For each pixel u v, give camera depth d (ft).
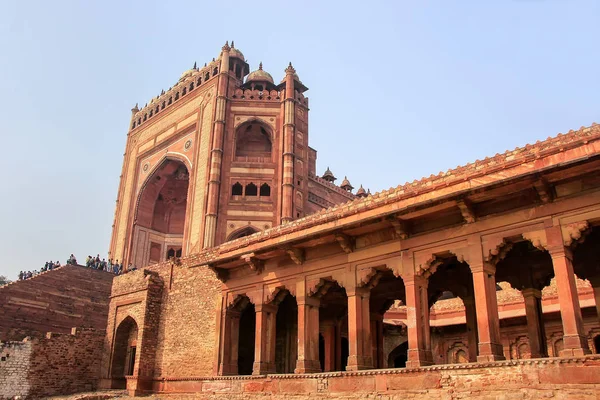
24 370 62.95
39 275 87.04
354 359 40.47
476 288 35.37
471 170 37.91
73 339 68.08
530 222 34.12
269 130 118.83
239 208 110.73
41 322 80.59
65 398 58.90
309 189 129.59
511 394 31.27
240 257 49.49
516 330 63.57
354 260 43.01
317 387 41.55
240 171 113.91
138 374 60.90
